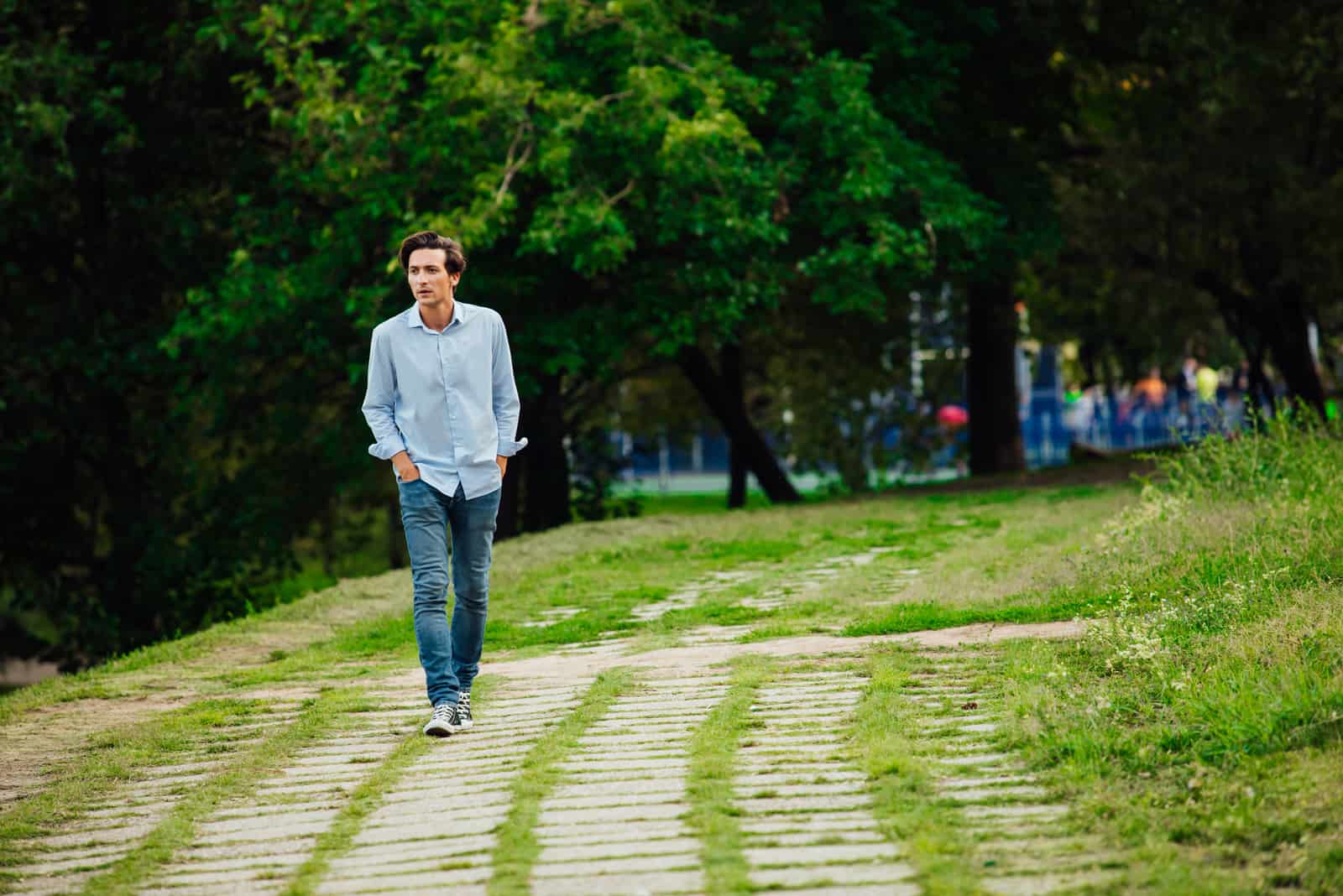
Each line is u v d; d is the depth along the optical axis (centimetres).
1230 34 2708
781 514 2245
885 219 2362
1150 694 832
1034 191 2952
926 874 598
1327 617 910
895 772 753
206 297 2380
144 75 2603
